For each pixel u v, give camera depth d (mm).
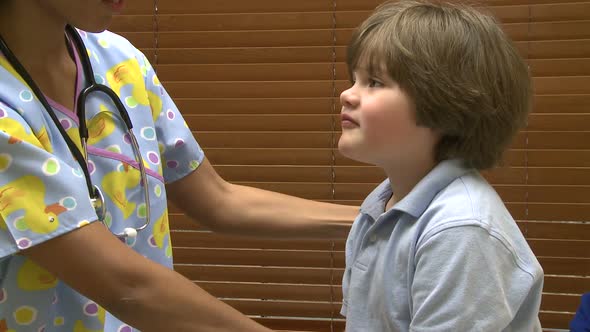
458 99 781
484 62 792
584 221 1561
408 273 787
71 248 770
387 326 823
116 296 776
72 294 918
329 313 1673
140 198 1012
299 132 1655
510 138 851
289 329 1684
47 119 875
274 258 1687
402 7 847
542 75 1563
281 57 1658
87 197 801
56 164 785
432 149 844
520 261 763
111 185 969
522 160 1576
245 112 1679
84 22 855
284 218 1193
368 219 943
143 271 780
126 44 1107
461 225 741
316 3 1640
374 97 806
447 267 730
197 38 1687
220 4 1676
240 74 1675
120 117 1004
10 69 850
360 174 1636
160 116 1126
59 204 772
